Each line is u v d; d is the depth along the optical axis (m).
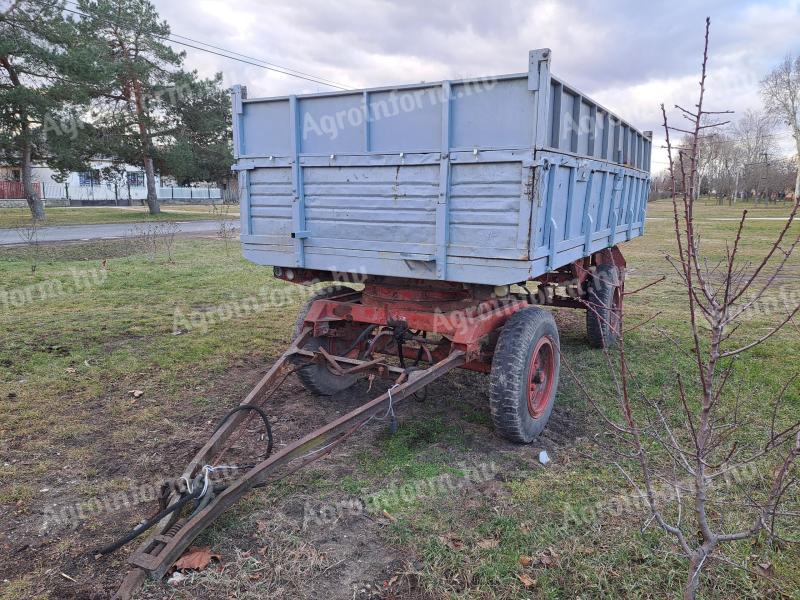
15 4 19.44
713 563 2.79
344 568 2.80
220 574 2.72
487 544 2.96
